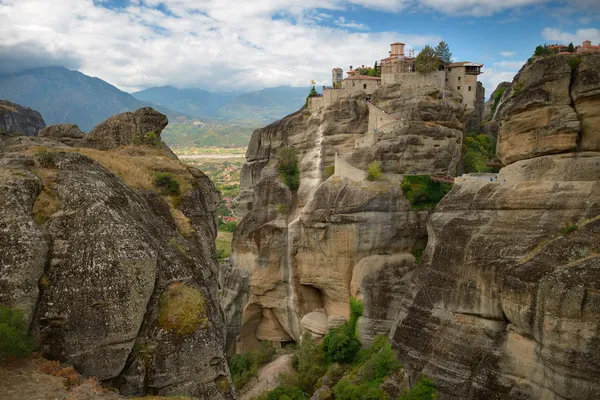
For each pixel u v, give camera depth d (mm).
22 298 18141
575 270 28312
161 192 29266
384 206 49875
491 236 35438
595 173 33125
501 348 32844
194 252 24812
